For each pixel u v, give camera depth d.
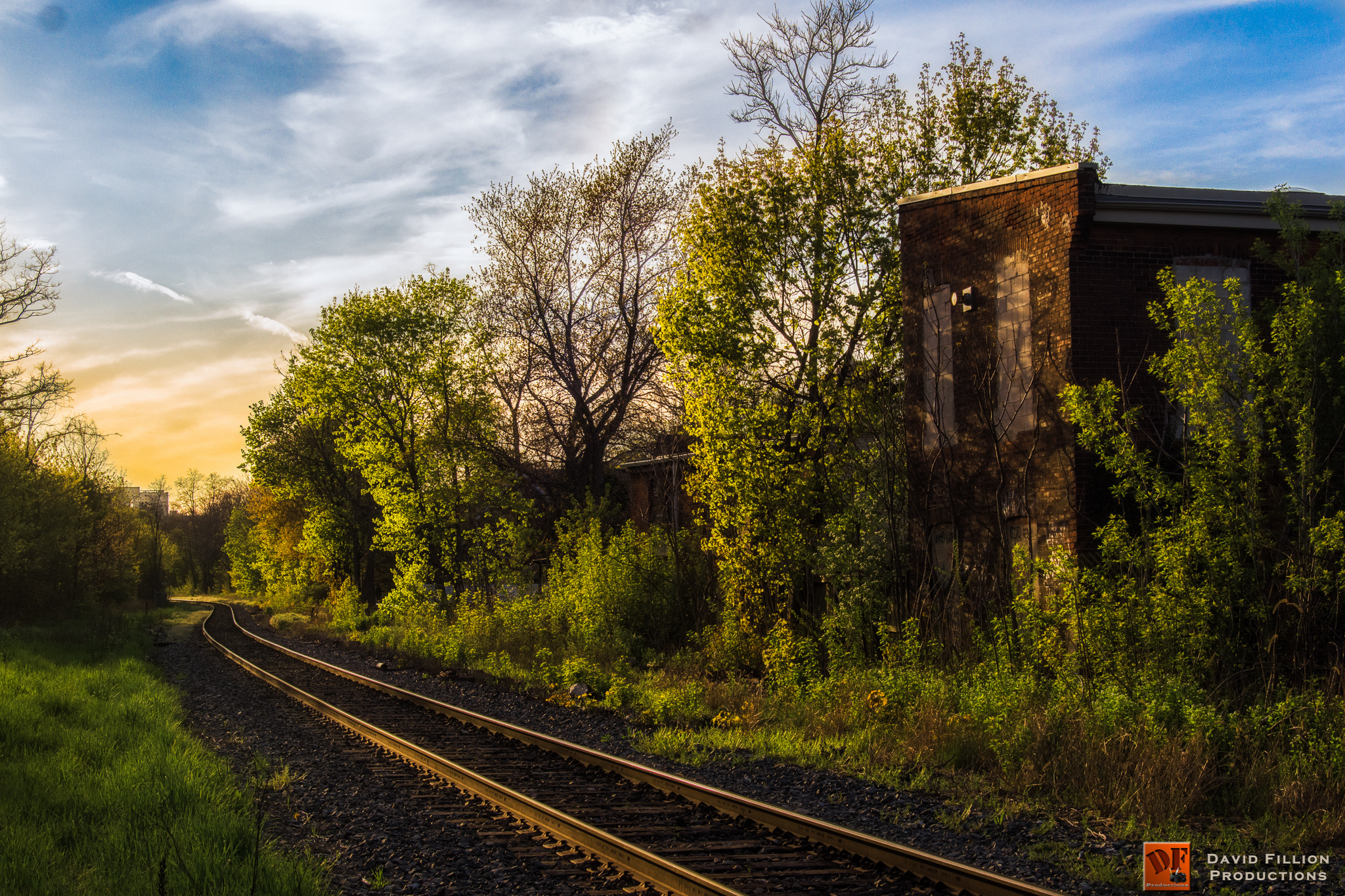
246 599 88.12
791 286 22.34
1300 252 12.41
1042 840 7.18
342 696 16.62
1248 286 14.35
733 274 21.91
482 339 36.78
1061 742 9.13
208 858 6.25
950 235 16.75
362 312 37.00
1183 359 10.90
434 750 11.20
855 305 21.97
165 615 56.75
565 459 35.81
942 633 15.26
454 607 33.03
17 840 6.74
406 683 18.69
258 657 25.28
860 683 13.23
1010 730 9.78
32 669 18.88
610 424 35.88
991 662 12.56
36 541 35.41
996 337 15.50
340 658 24.89
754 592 20.23
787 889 5.89
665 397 34.50
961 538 16.12
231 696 16.94
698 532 25.28
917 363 17.55
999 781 8.85
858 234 22.20
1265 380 10.90
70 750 10.35
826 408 20.66
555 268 35.12
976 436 15.87
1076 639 11.20
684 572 24.08
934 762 9.82
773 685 15.49
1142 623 10.60
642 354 34.59
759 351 21.78
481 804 8.36
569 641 22.45
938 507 16.78
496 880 6.23
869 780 9.26
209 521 126.38
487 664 20.67
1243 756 8.47
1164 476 11.99
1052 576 13.52
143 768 9.12
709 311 22.16
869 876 6.18
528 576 32.47
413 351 37.41
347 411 37.59
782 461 20.50
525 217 35.06
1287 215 12.10
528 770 9.95
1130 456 11.18
